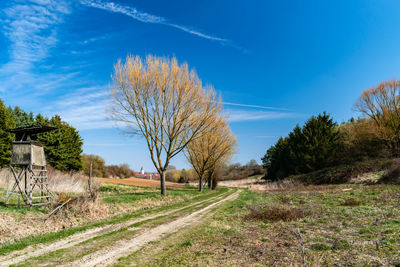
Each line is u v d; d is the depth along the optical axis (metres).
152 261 6.83
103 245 8.28
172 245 8.48
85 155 68.94
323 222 11.65
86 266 6.39
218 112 28.12
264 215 13.69
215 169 47.72
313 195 24.30
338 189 27.61
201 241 8.95
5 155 34.81
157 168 25.38
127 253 7.50
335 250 7.36
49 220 10.79
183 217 14.22
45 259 6.86
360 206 15.48
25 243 8.14
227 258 6.97
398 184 25.16
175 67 24.73
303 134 51.16
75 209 12.50
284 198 23.17
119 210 15.32
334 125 52.62
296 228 10.54
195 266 6.39
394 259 6.45
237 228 11.16
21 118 51.59
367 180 30.88
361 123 48.38
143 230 10.61
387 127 42.94
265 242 8.55
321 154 47.44
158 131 25.28
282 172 60.72
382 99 44.84
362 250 7.29
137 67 24.44
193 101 25.11
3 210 10.88
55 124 47.94
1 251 7.36
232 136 45.22
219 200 24.91
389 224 10.41
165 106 24.92
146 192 27.94
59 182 22.70
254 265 6.39
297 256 6.93
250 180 85.81
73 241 8.69
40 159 14.30
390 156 40.75
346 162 46.50
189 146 39.38
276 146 74.56
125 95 24.48
